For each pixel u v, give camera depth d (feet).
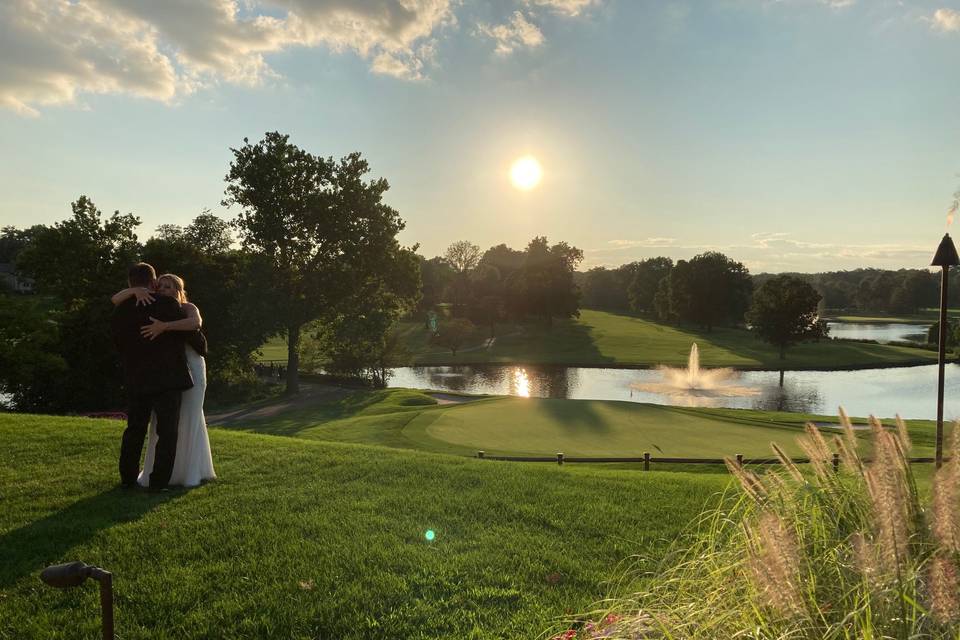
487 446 54.13
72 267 121.80
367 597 14.16
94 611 13.26
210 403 120.98
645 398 147.95
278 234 132.57
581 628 12.50
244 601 13.85
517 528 19.31
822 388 166.81
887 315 570.87
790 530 9.83
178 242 141.18
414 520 19.67
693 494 24.29
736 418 68.74
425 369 215.10
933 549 8.52
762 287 247.09
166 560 15.92
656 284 437.17
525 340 290.15
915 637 7.22
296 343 134.41
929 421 71.46
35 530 17.62
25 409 113.60
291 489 22.45
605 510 21.44
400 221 143.64
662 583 11.98
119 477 23.24
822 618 7.97
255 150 136.87
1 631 12.41
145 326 21.04
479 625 12.97
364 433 62.59
